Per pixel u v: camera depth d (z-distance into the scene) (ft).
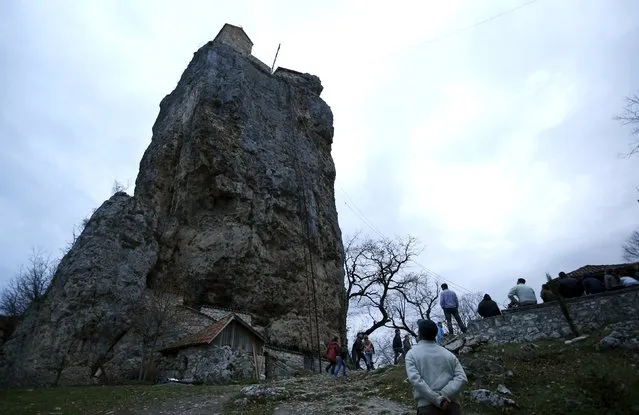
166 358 73.15
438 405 15.78
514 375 36.35
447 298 53.98
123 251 80.23
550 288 45.70
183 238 98.68
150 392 47.29
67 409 39.29
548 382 34.58
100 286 73.46
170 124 119.75
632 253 122.31
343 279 124.36
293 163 124.98
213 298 92.68
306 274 108.88
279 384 49.96
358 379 49.29
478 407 32.35
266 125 125.80
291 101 141.90
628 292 40.88
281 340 94.99
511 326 45.19
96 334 70.08
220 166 105.09
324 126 148.25
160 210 104.27
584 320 42.04
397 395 38.27
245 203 104.27
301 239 112.47
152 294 83.97
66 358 65.77
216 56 129.39
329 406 36.40
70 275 72.74
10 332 80.18
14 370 62.44
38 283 108.99
